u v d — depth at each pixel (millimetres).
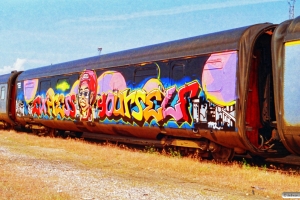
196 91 11766
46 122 20719
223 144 11438
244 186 8461
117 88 15188
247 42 10680
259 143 11141
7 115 24656
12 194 7059
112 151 13781
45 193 7145
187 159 11898
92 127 16953
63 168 10062
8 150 13703
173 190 7727
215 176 9609
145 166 10867
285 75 9820
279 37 10117
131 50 15188
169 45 13234
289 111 9664
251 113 10977
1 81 25703
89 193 7266
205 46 11719
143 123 13727
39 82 21469
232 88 10742
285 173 10078
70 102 18406
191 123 11875
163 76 13000
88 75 17156
